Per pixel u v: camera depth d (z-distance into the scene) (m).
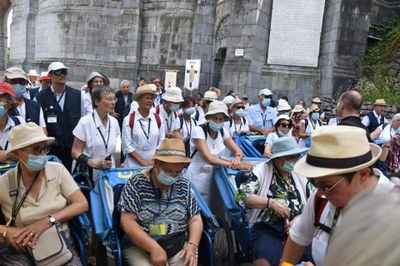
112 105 4.30
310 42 14.15
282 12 14.17
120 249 3.08
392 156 5.91
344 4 13.30
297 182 3.55
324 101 13.06
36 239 2.85
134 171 3.96
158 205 3.16
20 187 3.01
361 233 0.67
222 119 4.54
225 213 4.32
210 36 19.25
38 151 2.94
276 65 14.37
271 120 8.54
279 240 3.35
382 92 11.84
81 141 4.28
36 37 24.53
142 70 21.30
